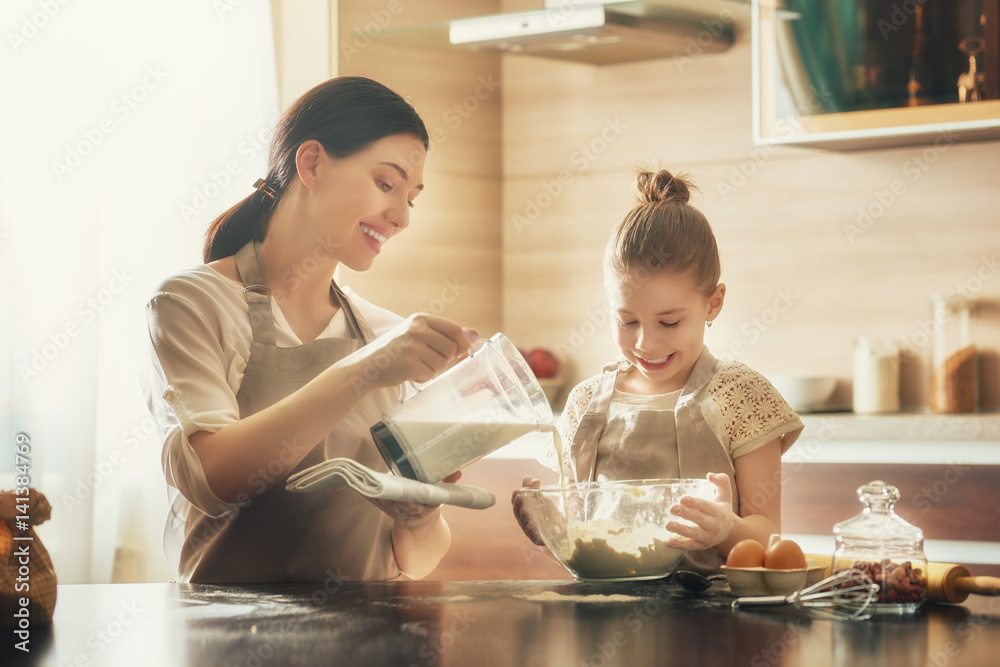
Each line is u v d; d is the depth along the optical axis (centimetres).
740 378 138
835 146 274
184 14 254
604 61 307
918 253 274
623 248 134
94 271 232
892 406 263
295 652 77
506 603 97
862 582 90
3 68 224
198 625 88
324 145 129
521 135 325
